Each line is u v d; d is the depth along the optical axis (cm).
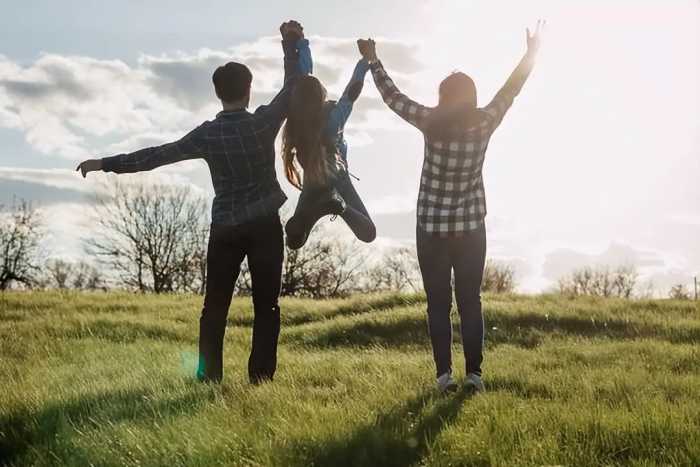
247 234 597
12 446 494
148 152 575
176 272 6103
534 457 409
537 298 1662
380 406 532
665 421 468
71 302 1700
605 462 415
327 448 429
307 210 579
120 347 995
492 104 571
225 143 579
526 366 777
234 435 449
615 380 663
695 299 1667
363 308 1647
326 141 582
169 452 438
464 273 589
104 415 529
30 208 6247
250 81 593
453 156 562
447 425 472
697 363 845
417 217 589
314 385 667
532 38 585
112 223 6078
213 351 632
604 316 1324
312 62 626
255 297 623
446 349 592
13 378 709
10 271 6162
